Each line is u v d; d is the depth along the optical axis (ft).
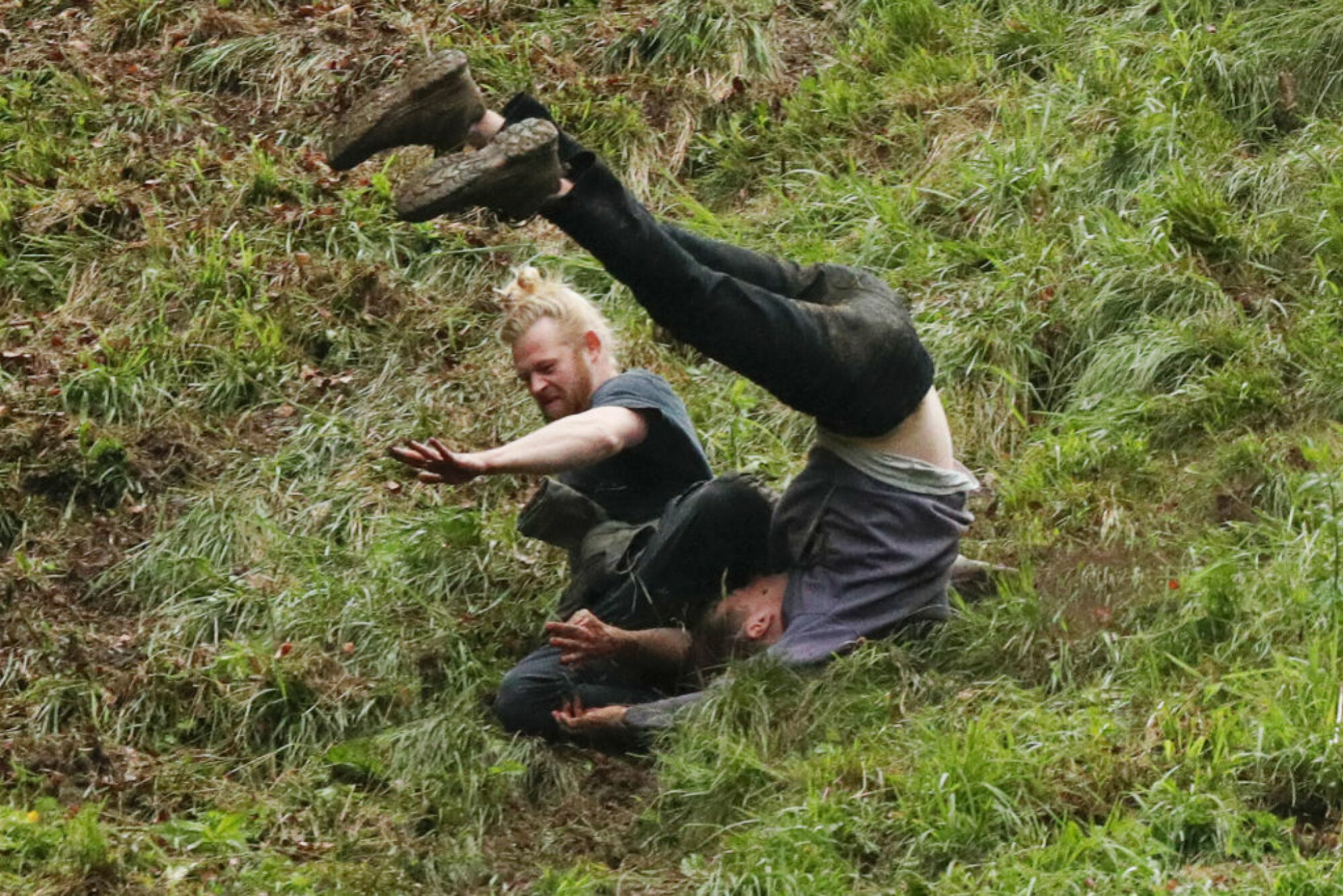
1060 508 41.50
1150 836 29.53
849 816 31.17
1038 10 59.57
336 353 50.21
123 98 60.03
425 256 53.26
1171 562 38.32
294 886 30.45
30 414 47.16
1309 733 31.19
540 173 32.24
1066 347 47.65
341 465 46.32
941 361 46.98
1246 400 43.55
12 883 29.96
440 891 31.32
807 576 37.04
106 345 49.34
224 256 52.80
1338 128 52.29
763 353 34.45
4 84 60.49
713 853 31.91
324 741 36.81
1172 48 55.77
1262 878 28.30
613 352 39.19
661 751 35.09
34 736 36.27
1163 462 43.19
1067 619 36.45
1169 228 48.88
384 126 34.45
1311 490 39.78
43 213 54.34
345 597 40.65
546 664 37.09
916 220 52.60
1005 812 30.53
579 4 63.05
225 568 43.06
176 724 36.81
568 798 34.53
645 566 37.14
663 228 34.83
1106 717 33.24
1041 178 51.88
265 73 60.80
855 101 57.00
